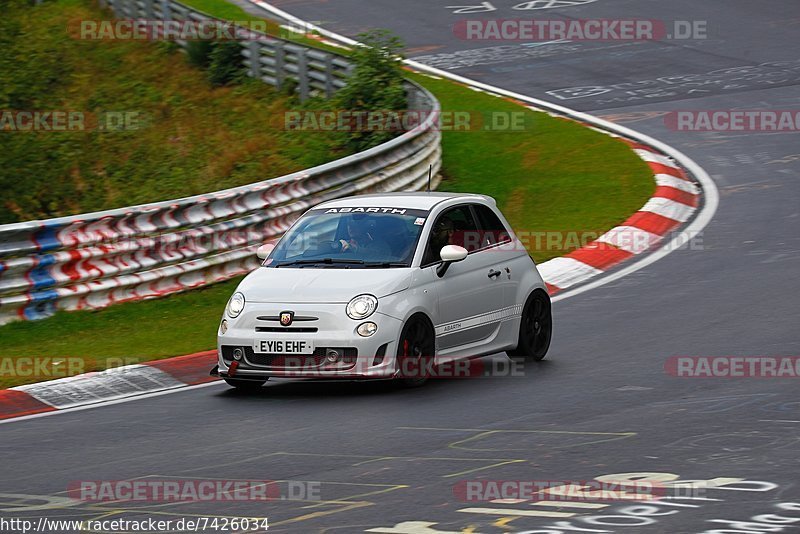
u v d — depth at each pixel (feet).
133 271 186.29
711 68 362.74
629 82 352.49
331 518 84.17
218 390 135.03
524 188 256.52
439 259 135.95
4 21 415.23
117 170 317.83
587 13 443.73
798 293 168.55
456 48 404.77
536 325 146.10
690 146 282.77
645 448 101.04
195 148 324.60
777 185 244.01
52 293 176.55
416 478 94.17
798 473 91.45
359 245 136.36
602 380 130.41
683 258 196.34
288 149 304.09
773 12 428.97
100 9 439.63
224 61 365.61
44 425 121.70
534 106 331.57
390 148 234.17
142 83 372.99
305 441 108.68
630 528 79.25
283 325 127.54
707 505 83.82
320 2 476.95
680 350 142.61
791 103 316.81
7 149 322.96
